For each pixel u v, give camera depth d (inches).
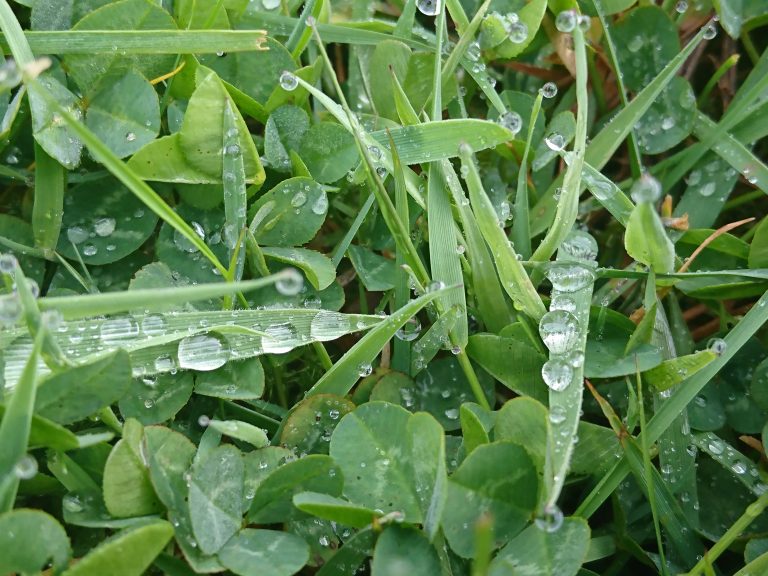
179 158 10.0
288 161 10.6
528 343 10.0
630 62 11.6
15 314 8.9
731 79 11.8
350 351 9.8
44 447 9.2
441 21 10.6
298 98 10.8
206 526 8.9
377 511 9.0
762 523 9.9
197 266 10.1
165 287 9.9
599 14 11.3
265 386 10.3
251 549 9.0
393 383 9.9
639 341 9.9
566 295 9.9
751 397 10.3
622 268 11.2
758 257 10.6
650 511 9.9
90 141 9.0
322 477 9.1
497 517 9.0
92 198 10.3
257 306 10.1
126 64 10.3
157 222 10.5
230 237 10.1
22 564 8.5
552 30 11.6
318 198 10.2
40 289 10.2
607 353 10.0
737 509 10.0
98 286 10.2
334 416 9.7
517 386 9.9
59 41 10.1
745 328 9.9
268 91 10.8
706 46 12.0
